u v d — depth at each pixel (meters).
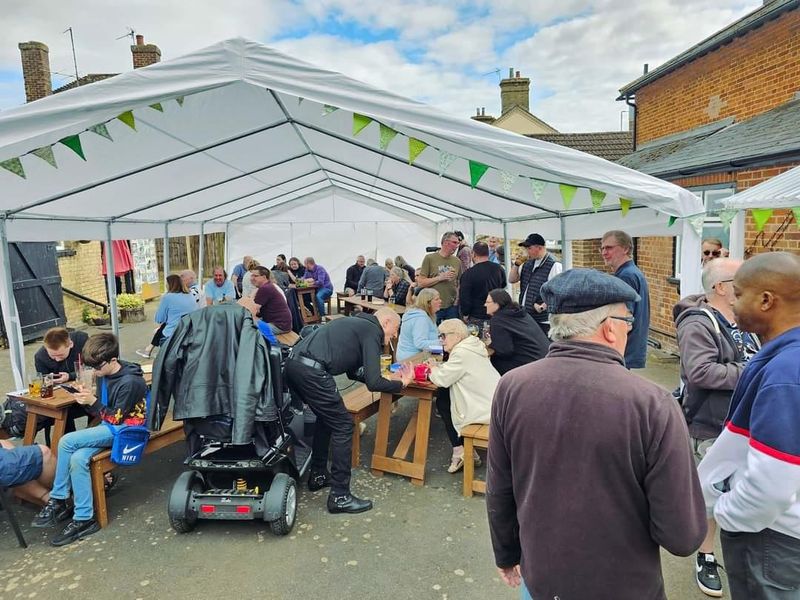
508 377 1.62
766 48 7.31
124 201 6.80
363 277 11.29
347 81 3.49
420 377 4.21
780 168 5.67
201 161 5.96
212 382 3.29
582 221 6.28
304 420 4.77
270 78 3.43
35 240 6.28
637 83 10.55
